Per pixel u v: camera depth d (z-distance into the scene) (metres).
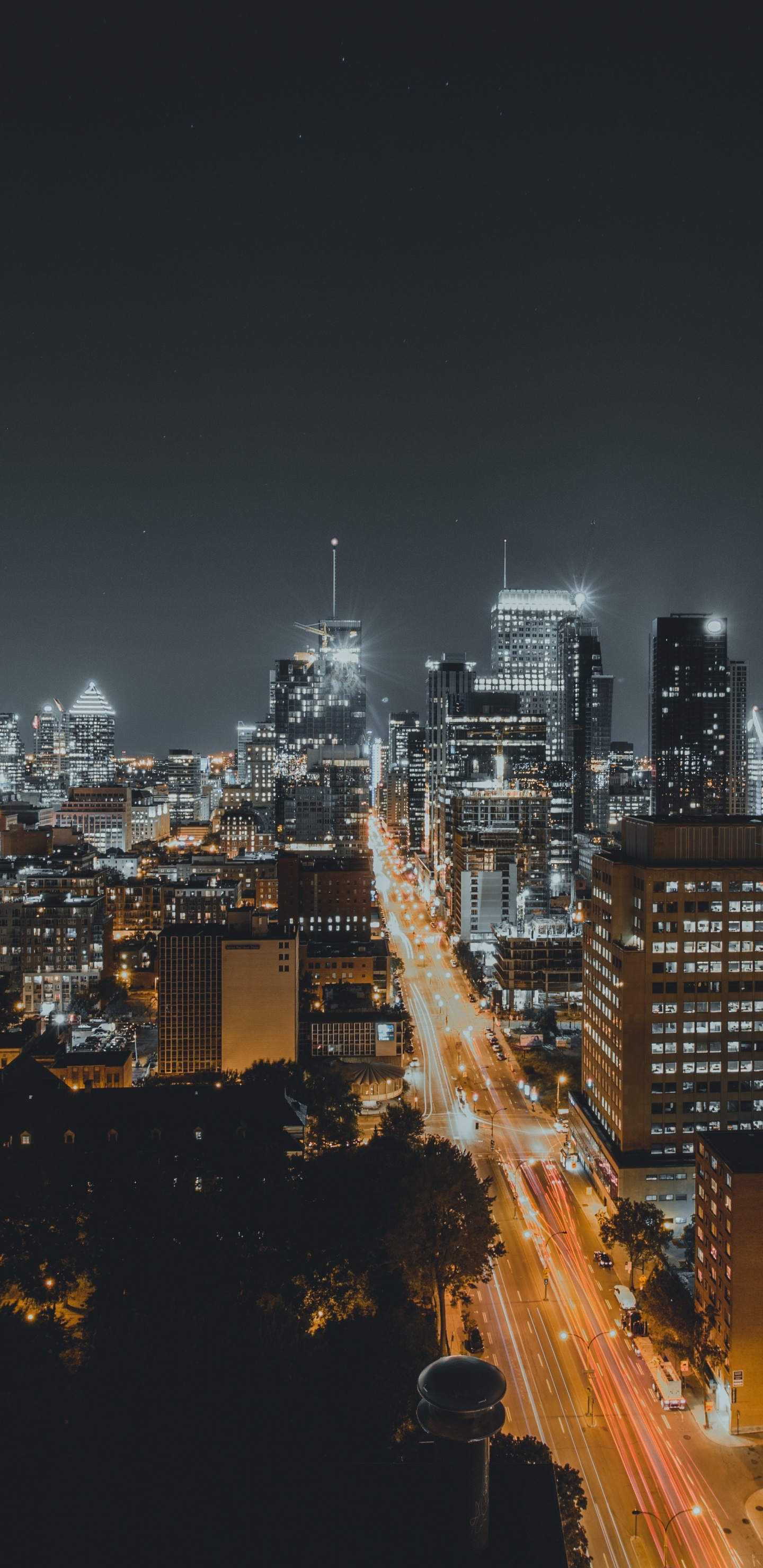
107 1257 109.81
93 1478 27.92
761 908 160.38
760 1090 161.38
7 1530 26.56
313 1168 140.88
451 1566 23.22
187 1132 152.62
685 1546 93.75
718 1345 116.44
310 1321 107.00
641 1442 108.94
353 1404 76.69
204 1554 25.11
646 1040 160.25
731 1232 112.75
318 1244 120.75
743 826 165.00
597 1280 143.88
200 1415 68.12
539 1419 112.31
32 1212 116.44
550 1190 173.75
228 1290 105.31
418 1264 122.62
